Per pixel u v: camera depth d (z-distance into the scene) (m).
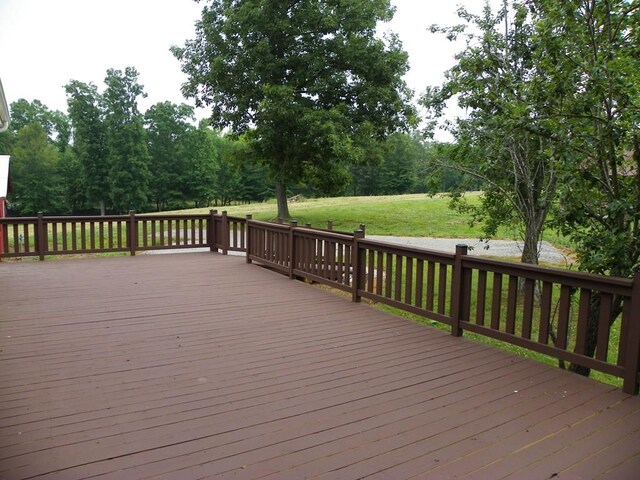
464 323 4.28
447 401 2.93
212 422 2.59
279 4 16.80
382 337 4.31
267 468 2.14
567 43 3.80
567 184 3.79
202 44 18.77
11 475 2.04
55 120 56.19
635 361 3.02
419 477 2.09
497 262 3.93
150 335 4.22
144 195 41.41
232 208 30.50
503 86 5.50
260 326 4.59
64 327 4.41
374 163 20.47
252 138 19.50
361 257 5.61
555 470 2.16
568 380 3.31
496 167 6.51
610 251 3.75
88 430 2.47
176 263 8.39
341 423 2.61
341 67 17.88
